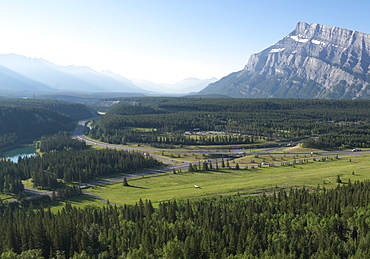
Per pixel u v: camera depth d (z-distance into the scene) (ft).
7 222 513.45
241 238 454.81
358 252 385.50
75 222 520.01
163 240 460.55
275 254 413.18
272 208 543.80
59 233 461.37
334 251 410.31
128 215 553.64
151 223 527.40
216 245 440.86
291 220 497.46
